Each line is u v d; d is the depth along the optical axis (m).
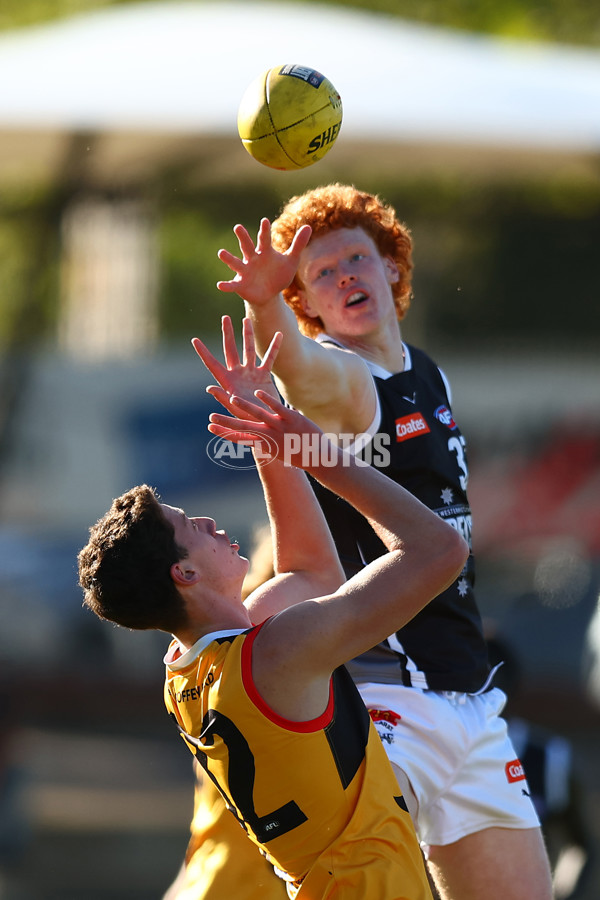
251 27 34.16
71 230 45.84
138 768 31.64
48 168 36.75
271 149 10.77
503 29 60.38
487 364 40.94
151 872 24.48
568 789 15.54
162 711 35.31
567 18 61.25
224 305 61.53
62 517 39.38
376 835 9.47
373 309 11.61
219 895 12.12
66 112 29.39
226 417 9.16
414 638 11.49
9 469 39.66
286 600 10.60
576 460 39.28
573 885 15.48
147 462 39.41
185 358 40.19
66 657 36.53
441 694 11.51
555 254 55.59
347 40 33.41
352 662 11.54
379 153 33.16
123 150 34.41
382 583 9.07
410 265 12.65
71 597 36.88
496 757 11.82
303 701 9.12
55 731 34.03
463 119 29.33
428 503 11.41
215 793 12.77
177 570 9.59
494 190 51.03
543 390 40.41
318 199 11.88
